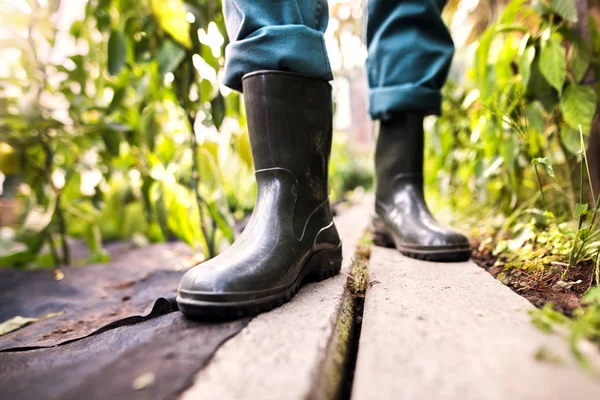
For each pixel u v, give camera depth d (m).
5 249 1.67
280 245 0.73
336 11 1.92
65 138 1.52
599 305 0.52
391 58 1.11
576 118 0.93
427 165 2.16
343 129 7.36
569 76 1.02
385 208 1.22
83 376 0.50
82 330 0.89
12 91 1.55
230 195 2.33
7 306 1.10
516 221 1.24
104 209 2.07
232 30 0.82
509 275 0.86
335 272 0.91
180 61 1.21
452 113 1.72
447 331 0.53
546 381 0.39
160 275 1.33
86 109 1.45
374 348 0.49
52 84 1.70
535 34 1.03
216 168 1.42
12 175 1.42
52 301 1.12
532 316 0.56
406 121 1.16
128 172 1.86
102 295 1.19
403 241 1.11
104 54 1.49
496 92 1.14
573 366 0.42
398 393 0.39
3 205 2.55
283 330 0.57
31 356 0.64
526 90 1.08
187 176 1.35
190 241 1.44
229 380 0.44
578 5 1.00
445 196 2.00
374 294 0.74
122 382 0.46
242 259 0.68
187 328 0.61
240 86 0.85
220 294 0.61
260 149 0.79
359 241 1.47
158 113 1.47
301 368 0.46
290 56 0.76
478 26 1.75
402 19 1.10
